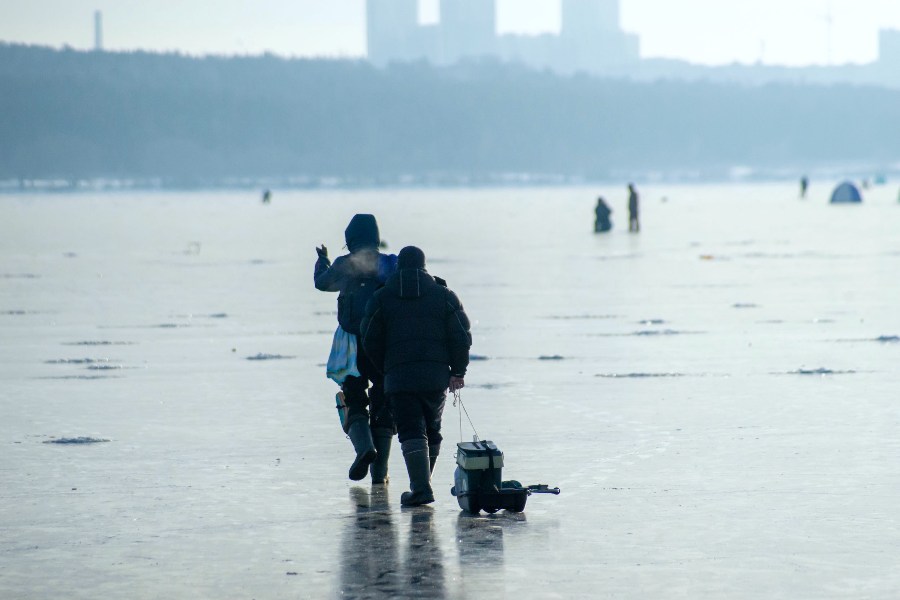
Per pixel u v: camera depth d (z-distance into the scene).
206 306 71.31
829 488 24.89
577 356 47.53
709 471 26.72
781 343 50.78
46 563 20.22
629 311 65.25
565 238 147.25
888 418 33.12
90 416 35.12
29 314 67.19
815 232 153.75
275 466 28.06
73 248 137.50
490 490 23.12
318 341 54.41
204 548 21.08
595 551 20.48
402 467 28.08
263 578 19.19
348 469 27.73
